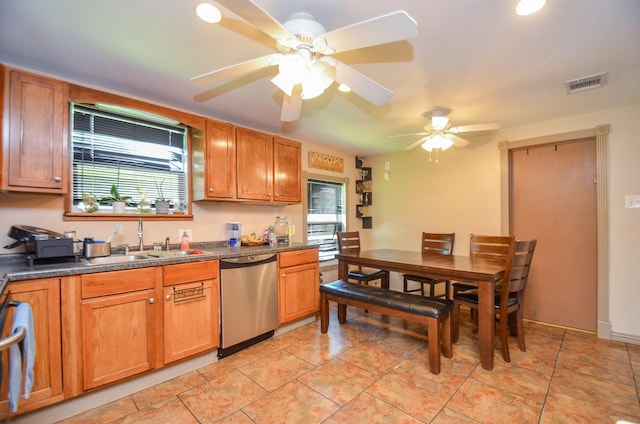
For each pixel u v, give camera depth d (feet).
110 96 7.69
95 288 6.16
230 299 8.43
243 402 6.37
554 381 7.09
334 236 15.78
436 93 8.29
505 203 11.86
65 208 7.48
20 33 5.59
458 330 9.64
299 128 11.64
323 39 4.53
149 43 5.97
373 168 16.66
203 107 9.43
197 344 7.70
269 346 9.09
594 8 4.92
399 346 9.05
